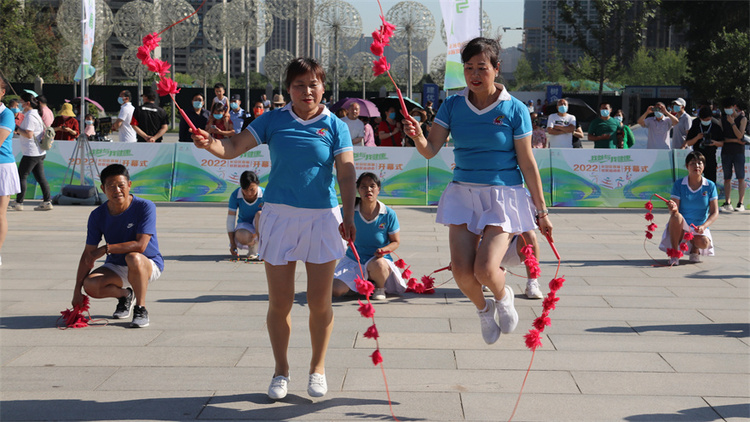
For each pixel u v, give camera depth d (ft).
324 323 13.02
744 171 42.04
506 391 13.34
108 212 17.92
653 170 42.75
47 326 17.57
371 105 57.26
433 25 80.02
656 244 30.45
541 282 22.94
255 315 18.75
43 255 26.45
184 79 185.37
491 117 13.71
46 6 165.37
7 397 12.91
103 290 17.85
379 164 42.88
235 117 44.86
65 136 53.26
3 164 23.75
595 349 15.98
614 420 12.00
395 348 16.02
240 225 26.35
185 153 43.60
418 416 12.15
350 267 20.89
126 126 44.37
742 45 113.70
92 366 14.67
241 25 88.99
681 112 46.65
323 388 12.90
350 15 86.74
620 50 115.55
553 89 120.47
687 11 132.57
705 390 13.44
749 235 33.06
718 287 22.35
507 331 14.06
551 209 42.22
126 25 77.51
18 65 145.07
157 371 14.39
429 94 109.29
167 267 24.86
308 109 12.55
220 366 14.71
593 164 42.86
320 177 12.63
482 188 13.88
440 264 25.76
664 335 17.11
